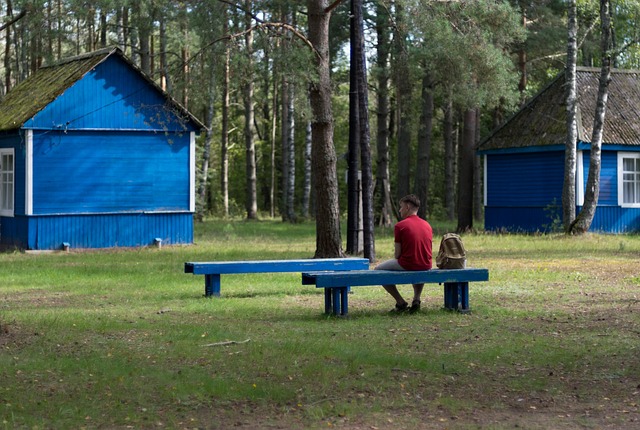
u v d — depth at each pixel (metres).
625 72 35.38
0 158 28.20
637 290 15.86
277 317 12.73
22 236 26.70
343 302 12.71
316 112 21.28
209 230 36.62
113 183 27.52
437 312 13.09
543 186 33.59
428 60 29.16
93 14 27.72
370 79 41.66
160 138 28.16
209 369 8.92
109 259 23.27
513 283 17.14
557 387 8.28
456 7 25.05
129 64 27.44
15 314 13.02
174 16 24.47
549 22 39.75
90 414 7.29
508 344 10.35
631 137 32.88
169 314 13.15
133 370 8.82
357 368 8.96
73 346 10.26
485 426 6.97
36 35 27.72
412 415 7.31
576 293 15.51
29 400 7.70
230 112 66.38
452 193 48.41
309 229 37.97
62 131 26.73
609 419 7.20
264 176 67.81
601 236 30.36
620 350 9.99
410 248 12.77
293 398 7.82
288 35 21.27
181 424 7.04
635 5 31.58
